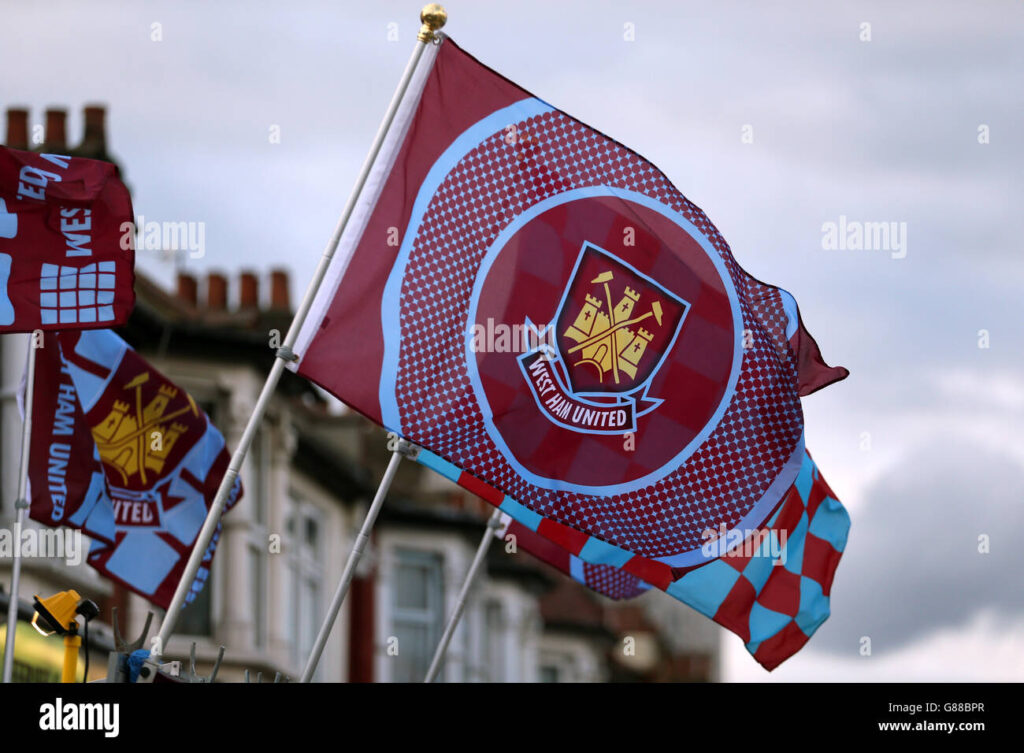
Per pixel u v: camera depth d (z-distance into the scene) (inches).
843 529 716.0
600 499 546.3
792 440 559.8
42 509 669.3
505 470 540.7
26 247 548.4
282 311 1172.5
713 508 552.4
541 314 549.3
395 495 1369.3
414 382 536.4
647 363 553.6
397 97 553.9
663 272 557.9
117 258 552.7
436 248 548.1
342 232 542.9
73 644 518.6
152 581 711.1
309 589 1253.7
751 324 560.7
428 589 1398.9
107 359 709.3
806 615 701.9
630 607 1706.4
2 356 940.6
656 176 563.8
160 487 716.0
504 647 1519.4
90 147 1088.2
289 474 1214.3
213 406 1138.7
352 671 1316.4
